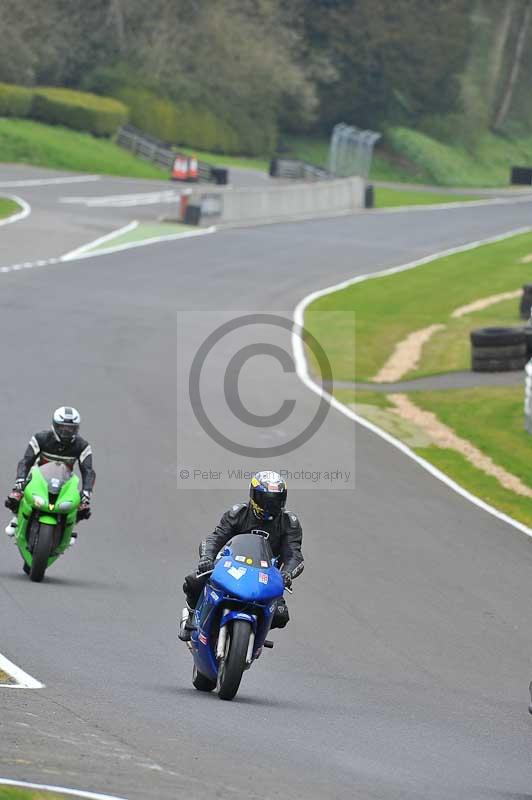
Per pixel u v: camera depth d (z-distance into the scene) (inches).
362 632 1793.8
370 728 1291.8
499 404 3804.1
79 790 890.1
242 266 6481.3
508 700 1517.0
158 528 2289.6
